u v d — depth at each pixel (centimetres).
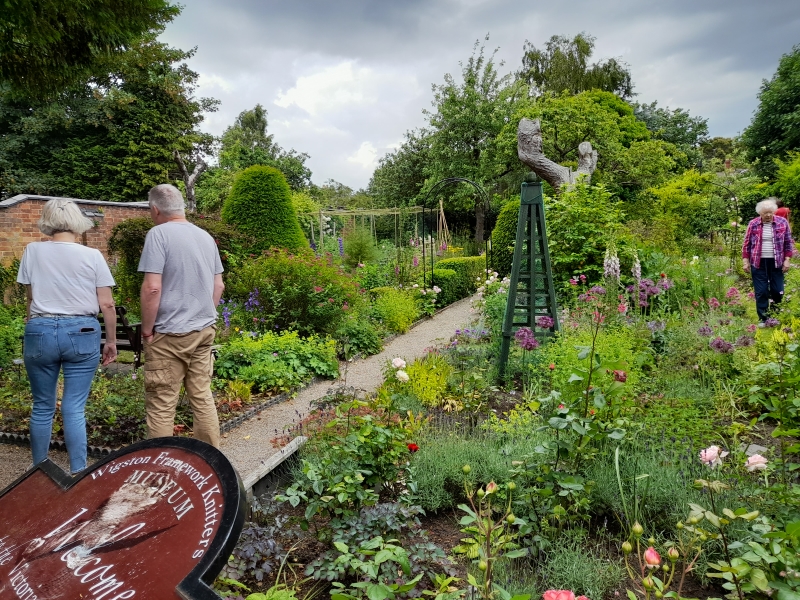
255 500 263
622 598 213
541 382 465
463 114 2403
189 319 309
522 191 517
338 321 730
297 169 3616
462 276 1198
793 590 159
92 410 438
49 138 2133
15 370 570
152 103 2195
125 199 2180
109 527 144
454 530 271
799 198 1938
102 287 323
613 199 1505
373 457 281
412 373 471
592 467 286
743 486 261
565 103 1709
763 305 661
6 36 403
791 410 272
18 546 150
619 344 412
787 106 2636
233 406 481
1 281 920
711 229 1505
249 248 1010
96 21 412
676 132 3362
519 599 131
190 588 121
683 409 342
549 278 529
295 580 224
